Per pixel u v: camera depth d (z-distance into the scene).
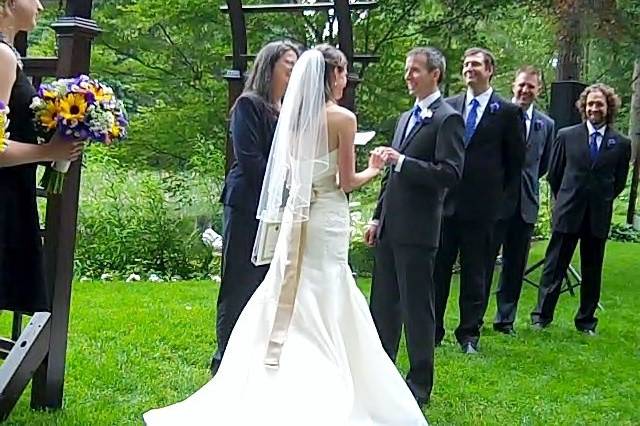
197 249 9.16
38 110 3.18
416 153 4.23
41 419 3.88
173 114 11.17
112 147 10.94
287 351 3.44
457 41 10.73
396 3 10.44
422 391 4.38
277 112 4.55
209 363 5.15
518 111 5.50
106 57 11.71
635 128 15.30
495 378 5.11
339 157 3.67
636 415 4.50
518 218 6.34
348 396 3.41
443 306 5.81
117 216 9.12
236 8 5.48
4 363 3.84
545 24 10.25
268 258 3.78
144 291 7.65
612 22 9.47
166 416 3.40
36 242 3.29
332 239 3.65
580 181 6.52
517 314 7.36
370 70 10.67
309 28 10.45
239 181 4.58
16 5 3.15
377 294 4.42
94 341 5.52
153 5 11.12
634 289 9.11
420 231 4.18
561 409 4.55
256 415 3.31
